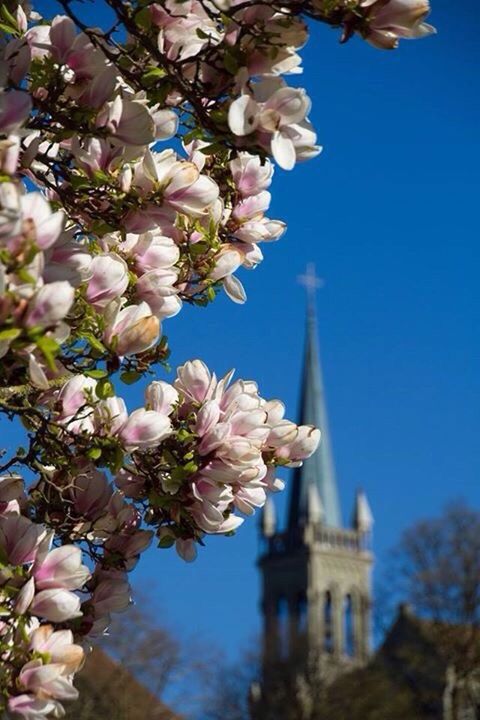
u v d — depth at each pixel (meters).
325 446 146.25
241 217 5.28
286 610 135.62
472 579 66.75
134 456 4.72
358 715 73.56
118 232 4.78
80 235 4.86
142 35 4.45
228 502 4.62
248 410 4.64
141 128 4.30
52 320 3.45
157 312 4.77
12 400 4.75
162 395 4.69
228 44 4.18
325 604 133.88
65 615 3.93
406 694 74.12
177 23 4.52
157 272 4.76
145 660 40.38
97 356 4.34
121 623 40.50
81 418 4.63
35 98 4.38
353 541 137.38
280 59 4.09
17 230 3.40
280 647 83.62
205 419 4.59
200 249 5.08
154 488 4.68
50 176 4.99
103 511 4.73
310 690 73.88
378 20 4.05
